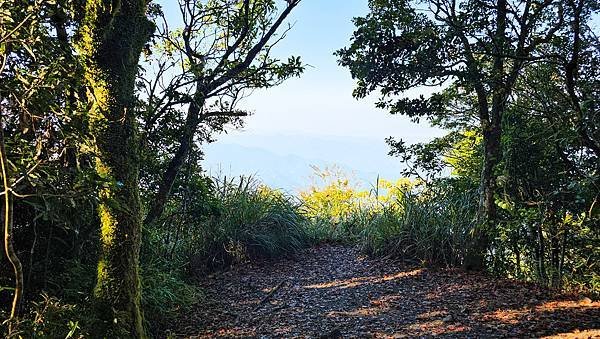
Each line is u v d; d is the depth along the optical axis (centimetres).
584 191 512
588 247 543
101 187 285
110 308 358
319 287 672
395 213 845
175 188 634
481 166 778
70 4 316
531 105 605
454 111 762
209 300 627
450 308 543
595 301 523
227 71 580
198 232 788
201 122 598
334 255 857
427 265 730
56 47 279
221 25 632
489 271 688
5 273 382
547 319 480
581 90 532
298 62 608
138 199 377
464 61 614
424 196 816
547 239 589
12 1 239
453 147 816
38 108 274
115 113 353
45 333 299
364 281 685
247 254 808
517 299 555
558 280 565
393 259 779
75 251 432
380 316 535
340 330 496
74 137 289
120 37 358
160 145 561
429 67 615
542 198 573
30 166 261
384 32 619
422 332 473
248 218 837
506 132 637
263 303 612
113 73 353
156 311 516
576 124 508
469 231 705
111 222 362
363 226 960
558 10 571
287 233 871
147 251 579
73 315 341
